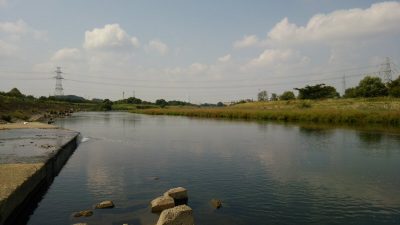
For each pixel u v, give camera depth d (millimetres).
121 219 12383
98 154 27031
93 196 15336
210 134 43000
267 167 21828
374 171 20594
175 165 22453
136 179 18562
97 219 12391
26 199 13477
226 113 87750
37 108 101875
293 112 70812
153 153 27453
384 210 13883
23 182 12945
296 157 25344
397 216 13234
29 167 15969
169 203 13438
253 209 13867
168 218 10922
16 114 64188
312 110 69375
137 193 15820
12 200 11484
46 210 13422
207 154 26859
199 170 20938
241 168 21516
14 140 28281
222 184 17641
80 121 73625
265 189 16766
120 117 96562
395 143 32500
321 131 44906
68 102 175625
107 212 13148
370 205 14477
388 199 15266
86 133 45094
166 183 17766
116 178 18797
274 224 12344
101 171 20609
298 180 18516
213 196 15570
